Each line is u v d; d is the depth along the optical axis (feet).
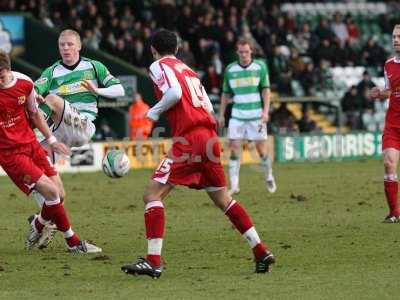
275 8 240.94
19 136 79.51
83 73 89.92
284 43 228.63
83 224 102.68
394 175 101.19
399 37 98.37
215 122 72.64
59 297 65.62
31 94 79.05
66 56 89.40
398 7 280.51
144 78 205.67
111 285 69.62
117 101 199.52
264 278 71.51
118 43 210.18
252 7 233.35
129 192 136.56
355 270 74.38
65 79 89.76
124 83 203.82
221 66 211.00
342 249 84.28
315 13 270.46
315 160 196.75
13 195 133.39
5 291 67.82
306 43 233.96
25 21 212.02
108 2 216.54
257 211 112.16
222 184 72.54
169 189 72.23
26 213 113.80
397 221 101.14
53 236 89.76
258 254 73.05
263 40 223.30
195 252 83.71
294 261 78.59
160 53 72.79
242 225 72.79
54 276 73.26
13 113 78.28
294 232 94.58
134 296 65.62
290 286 68.44
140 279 71.67
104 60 205.36
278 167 180.34
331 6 273.95
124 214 111.24
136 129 186.19
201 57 214.28
